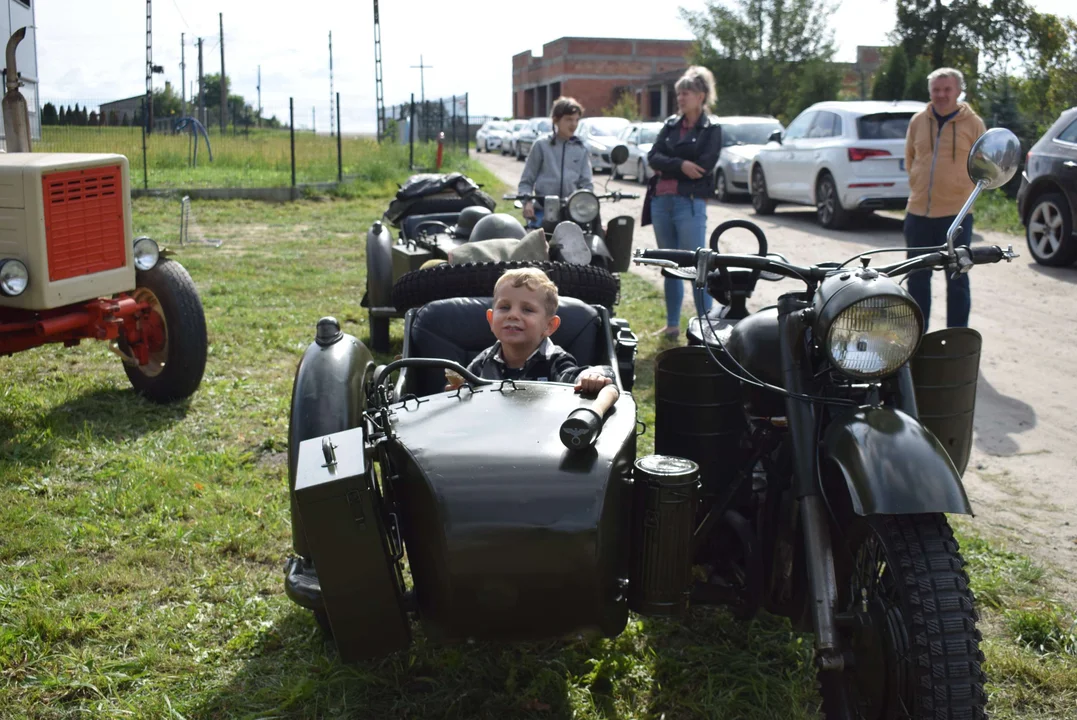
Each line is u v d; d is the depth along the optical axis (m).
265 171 23.25
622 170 22.19
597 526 2.43
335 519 2.45
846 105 14.10
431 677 3.13
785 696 3.04
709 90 7.14
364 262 11.34
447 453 2.53
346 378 3.22
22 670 3.17
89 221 5.39
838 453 2.44
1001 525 4.37
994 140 2.87
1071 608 3.60
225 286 9.55
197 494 4.57
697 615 3.50
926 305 6.77
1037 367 6.93
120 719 2.93
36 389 6.15
